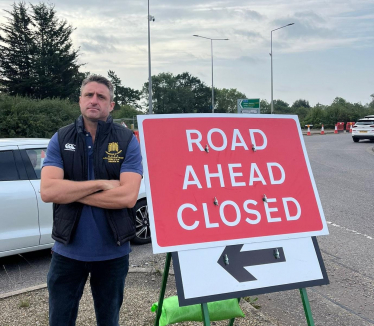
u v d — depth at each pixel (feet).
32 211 16.87
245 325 11.43
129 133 8.52
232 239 7.98
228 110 349.20
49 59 137.59
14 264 17.65
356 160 58.03
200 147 8.40
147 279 14.87
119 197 7.88
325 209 27.32
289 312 13.09
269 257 8.15
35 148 17.70
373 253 18.44
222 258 7.82
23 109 77.71
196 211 7.96
